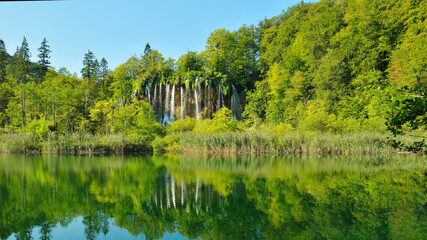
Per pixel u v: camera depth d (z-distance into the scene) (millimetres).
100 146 28938
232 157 25203
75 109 44531
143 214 8039
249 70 62938
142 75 55625
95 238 6184
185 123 39406
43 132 29656
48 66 72188
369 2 37781
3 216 7770
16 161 20656
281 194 10453
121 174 14969
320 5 52312
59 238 6156
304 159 23266
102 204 9000
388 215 7816
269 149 29094
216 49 62062
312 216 7816
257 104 50188
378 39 36250
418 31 32594
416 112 4172
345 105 34906
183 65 57344
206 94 53781
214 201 9477
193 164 19766
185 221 7426
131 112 33812
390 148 26797
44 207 8570
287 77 46312
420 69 25875
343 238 6164
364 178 13812
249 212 8242
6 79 64875
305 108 39969
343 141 27703
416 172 15742
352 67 37000
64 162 20234
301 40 45781
